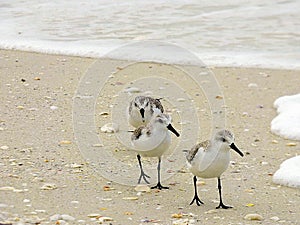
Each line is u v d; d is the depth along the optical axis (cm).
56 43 1997
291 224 945
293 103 1506
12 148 1220
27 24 2214
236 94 1605
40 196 1007
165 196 1048
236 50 1947
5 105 1455
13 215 914
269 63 1838
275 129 1371
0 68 1733
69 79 1652
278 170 1143
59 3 2480
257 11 2341
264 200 1045
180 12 2339
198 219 953
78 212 952
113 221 925
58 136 1291
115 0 2498
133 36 2059
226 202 1031
